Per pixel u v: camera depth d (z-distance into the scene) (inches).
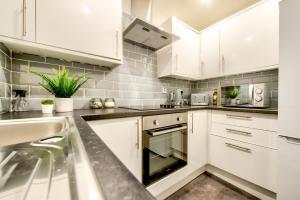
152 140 50.0
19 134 27.9
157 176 48.8
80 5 42.2
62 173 10.2
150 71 76.4
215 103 84.4
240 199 52.9
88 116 34.5
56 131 30.6
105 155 11.5
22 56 43.1
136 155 43.5
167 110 52.0
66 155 13.2
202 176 67.9
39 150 15.3
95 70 57.4
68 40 40.2
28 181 10.2
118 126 40.0
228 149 61.7
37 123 29.5
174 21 71.6
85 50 43.1
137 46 71.2
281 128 42.1
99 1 45.9
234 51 69.8
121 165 9.9
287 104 40.8
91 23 44.2
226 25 73.0
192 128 62.8
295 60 39.3
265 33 60.1
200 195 54.9
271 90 68.7
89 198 7.0
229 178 63.1
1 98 36.4
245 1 69.2
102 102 56.8
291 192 40.1
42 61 46.1
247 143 55.8
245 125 56.6
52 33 37.7
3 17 31.8
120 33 50.7
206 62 81.8
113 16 48.9
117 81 63.7
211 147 68.3
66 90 42.1
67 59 49.7
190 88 99.3
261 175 51.8
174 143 56.9
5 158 14.3
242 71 67.1
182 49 75.9
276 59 57.2
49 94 46.9
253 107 63.7
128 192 7.1
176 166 55.9
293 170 39.9
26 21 34.2
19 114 36.2
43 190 8.8
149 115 47.0
